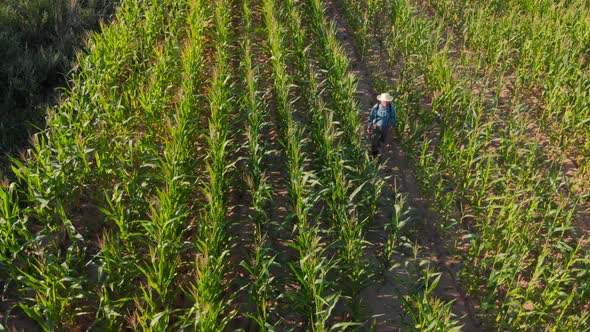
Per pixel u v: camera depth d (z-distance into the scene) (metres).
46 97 12.28
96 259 7.89
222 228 7.35
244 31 15.32
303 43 13.95
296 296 6.75
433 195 9.99
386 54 15.36
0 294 7.28
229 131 9.75
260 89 12.84
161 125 10.05
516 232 8.12
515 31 14.70
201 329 5.73
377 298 7.86
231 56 13.37
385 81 13.12
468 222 9.36
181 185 8.07
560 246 7.53
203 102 12.05
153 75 10.22
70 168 8.35
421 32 14.37
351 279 7.40
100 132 9.38
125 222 7.28
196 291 6.58
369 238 8.99
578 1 16.27
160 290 6.41
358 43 15.38
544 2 16.11
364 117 12.43
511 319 6.94
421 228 9.32
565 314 7.52
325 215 9.33
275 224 8.27
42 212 7.75
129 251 7.32
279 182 10.18
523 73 12.84
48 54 13.20
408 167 10.92
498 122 11.89
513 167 9.34
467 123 11.07
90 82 10.33
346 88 11.48
